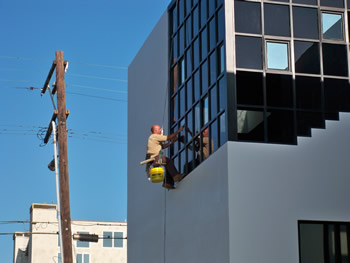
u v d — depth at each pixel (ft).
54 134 71.41
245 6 60.85
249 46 59.88
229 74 58.54
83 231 180.86
